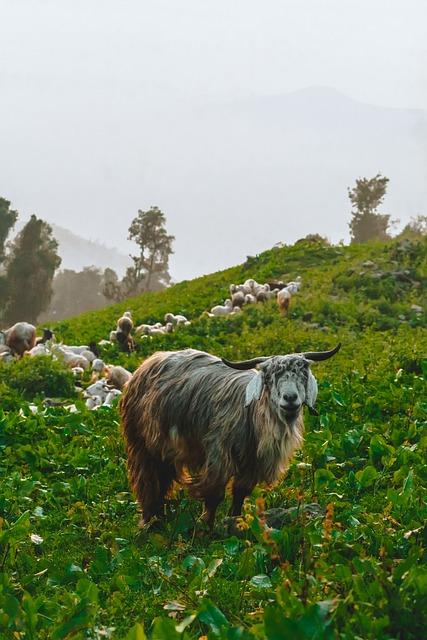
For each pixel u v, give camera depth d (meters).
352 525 6.94
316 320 22.98
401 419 10.73
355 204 83.69
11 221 84.75
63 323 33.88
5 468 9.97
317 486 8.28
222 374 8.01
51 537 7.80
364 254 31.69
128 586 6.34
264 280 31.73
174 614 5.77
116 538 7.62
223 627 4.87
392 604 4.75
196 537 7.57
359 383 13.27
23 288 83.19
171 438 8.08
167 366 8.38
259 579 5.93
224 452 7.69
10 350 21.45
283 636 4.36
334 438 10.20
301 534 6.32
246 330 22.62
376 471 8.50
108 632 5.46
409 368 15.27
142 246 94.00
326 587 5.24
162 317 29.70
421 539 6.44
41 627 5.56
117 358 21.98
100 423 12.36
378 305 23.92
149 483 8.35
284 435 7.43
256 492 8.14
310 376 7.46
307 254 34.28
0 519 7.25
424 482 8.18
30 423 11.55
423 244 29.20
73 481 9.20
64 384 17.11
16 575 6.84
